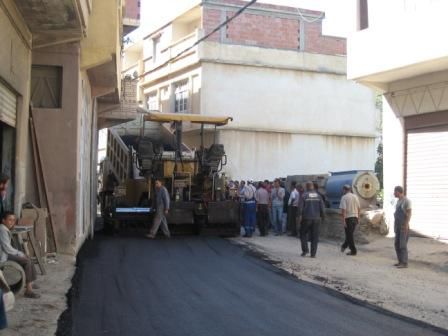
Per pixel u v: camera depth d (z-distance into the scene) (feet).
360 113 102.06
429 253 46.60
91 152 60.23
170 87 104.01
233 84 93.30
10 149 36.40
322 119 98.99
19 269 27.50
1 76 30.73
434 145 53.21
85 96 50.29
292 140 96.78
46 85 42.11
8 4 31.09
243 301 30.45
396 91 57.11
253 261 44.57
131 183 63.46
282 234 65.21
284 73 96.58
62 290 30.40
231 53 93.15
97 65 44.11
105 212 62.23
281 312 28.25
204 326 25.07
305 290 34.01
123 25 71.20
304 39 98.53
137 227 62.34
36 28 37.52
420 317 28.07
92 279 34.73
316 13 99.45
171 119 62.18
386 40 52.31
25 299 27.71
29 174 40.83
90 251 46.16
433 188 53.06
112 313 26.84
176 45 100.48
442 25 46.91
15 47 34.32
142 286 33.37
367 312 28.81
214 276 37.58
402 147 56.44
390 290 34.58
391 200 56.54
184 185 61.05
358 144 101.96
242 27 94.58
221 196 61.93
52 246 40.88
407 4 52.03
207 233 61.62
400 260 42.57
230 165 92.17
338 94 100.32
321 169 98.63
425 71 52.70
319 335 24.26
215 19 93.20
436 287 35.58
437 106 52.65
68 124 41.47
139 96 118.11
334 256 48.19
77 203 41.98
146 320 25.79
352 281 37.27
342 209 49.26
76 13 34.58
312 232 47.47
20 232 30.66
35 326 23.39
